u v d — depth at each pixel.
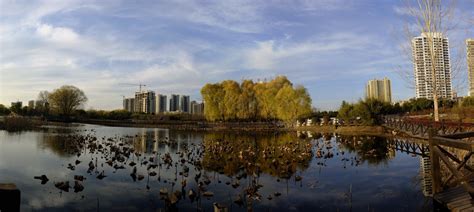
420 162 21.09
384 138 35.91
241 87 74.19
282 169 18.92
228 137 44.81
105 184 15.31
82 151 26.80
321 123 58.31
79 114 99.25
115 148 27.06
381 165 20.25
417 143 28.83
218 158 23.00
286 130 59.41
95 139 35.25
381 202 12.28
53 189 14.40
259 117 74.12
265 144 33.06
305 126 59.53
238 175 17.25
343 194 13.53
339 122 54.91
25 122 61.22
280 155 23.94
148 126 77.69
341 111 55.16
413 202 12.07
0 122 59.03
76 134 45.81
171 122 83.12
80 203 12.38
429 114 43.09
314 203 12.32
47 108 99.69
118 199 12.84
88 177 16.86
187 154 24.70
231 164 20.67
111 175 17.25
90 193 13.77
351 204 12.14
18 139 36.56
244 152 24.97
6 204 7.43
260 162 21.30
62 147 29.47
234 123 70.62
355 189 14.33
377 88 107.44
